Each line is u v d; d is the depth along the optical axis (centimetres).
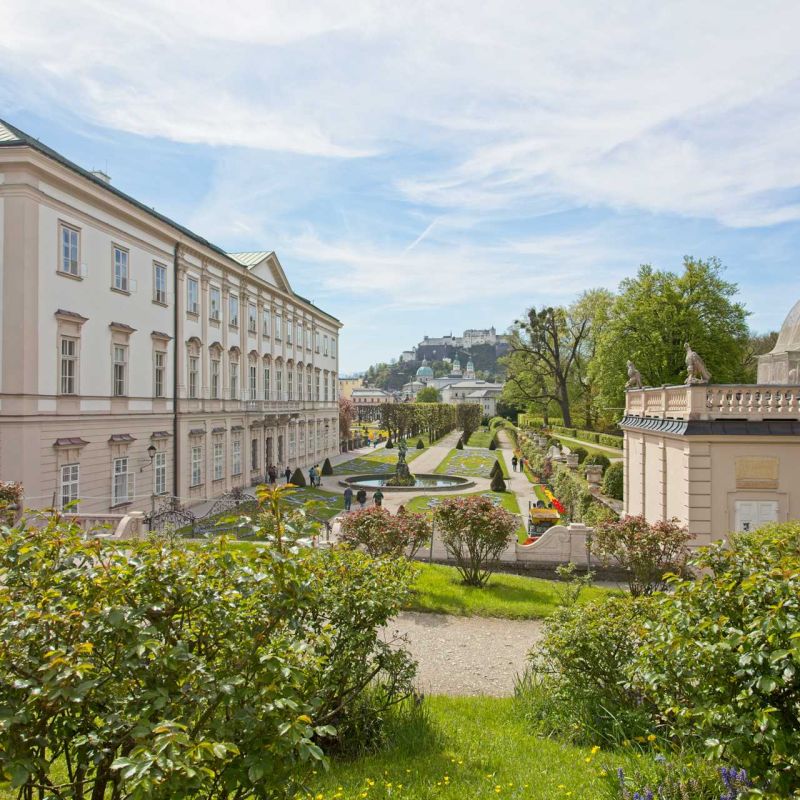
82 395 2358
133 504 2697
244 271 3947
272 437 4559
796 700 452
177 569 416
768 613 477
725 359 4428
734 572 565
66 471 2267
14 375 2039
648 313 4478
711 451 1617
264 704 352
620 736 681
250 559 423
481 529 1486
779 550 658
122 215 2620
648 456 2000
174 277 3108
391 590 716
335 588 677
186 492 3180
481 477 4697
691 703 528
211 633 416
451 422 11038
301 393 5428
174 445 3081
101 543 434
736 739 448
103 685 351
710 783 468
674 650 514
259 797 351
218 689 358
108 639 368
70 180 2252
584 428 7094
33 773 316
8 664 332
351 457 6519
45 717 331
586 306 6512
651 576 1446
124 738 333
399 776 601
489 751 678
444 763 635
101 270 2484
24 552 400
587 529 1766
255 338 4256
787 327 2238
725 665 481
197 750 298
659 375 4503
